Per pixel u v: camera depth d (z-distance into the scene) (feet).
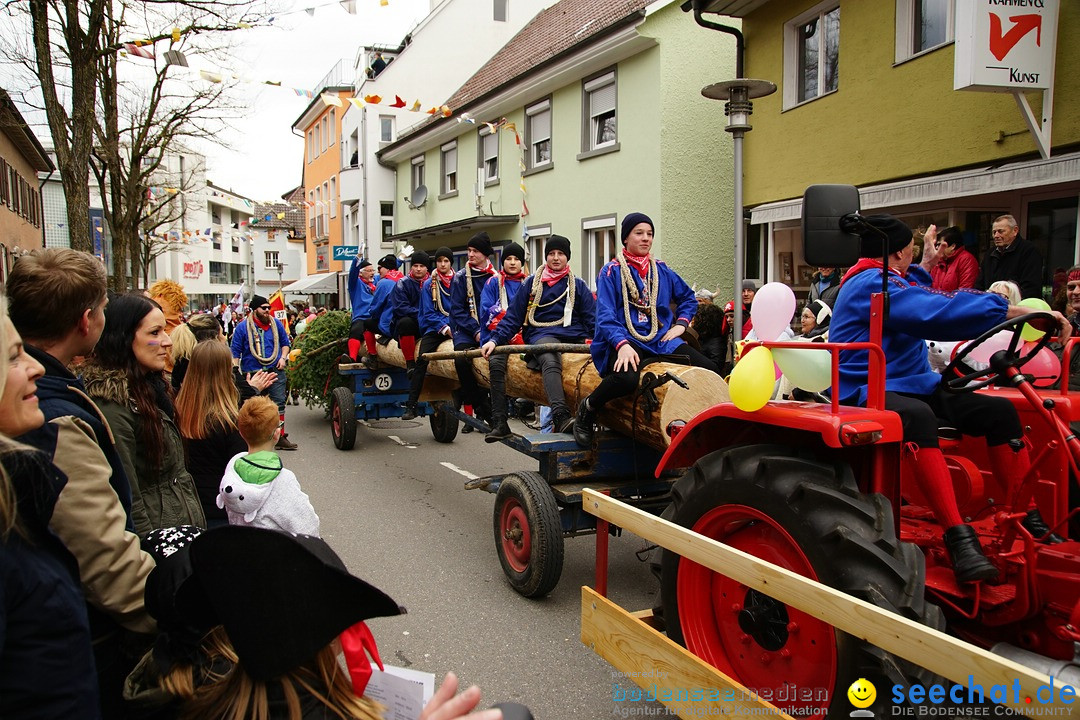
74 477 6.07
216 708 5.09
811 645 9.05
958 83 24.50
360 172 93.66
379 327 30.42
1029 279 21.94
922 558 8.44
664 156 45.83
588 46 48.96
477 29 88.28
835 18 36.17
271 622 4.79
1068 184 26.89
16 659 4.38
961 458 10.60
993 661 6.17
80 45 35.78
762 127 40.83
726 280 47.65
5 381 4.53
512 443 17.08
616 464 16.15
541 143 59.11
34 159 93.30
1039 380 11.57
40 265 7.29
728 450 10.29
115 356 9.39
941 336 9.39
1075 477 9.37
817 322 20.54
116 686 6.54
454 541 19.76
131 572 6.25
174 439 9.77
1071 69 24.82
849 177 35.24
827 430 8.74
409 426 37.86
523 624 14.67
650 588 16.30
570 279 18.97
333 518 21.89
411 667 12.99
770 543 9.70
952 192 28.86
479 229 68.44
